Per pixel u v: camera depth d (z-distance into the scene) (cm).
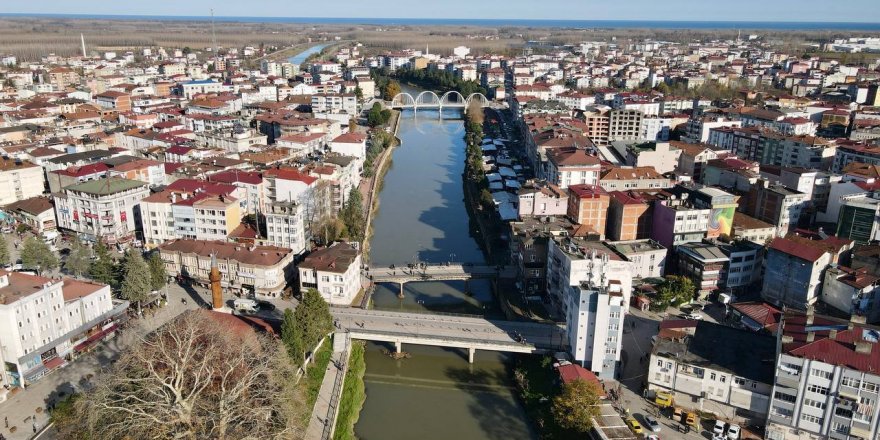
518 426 18912
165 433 15112
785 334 17562
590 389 18038
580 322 19825
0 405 18038
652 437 17250
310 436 17300
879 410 15825
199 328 18012
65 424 16288
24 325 18788
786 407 16988
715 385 18338
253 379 16162
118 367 16788
